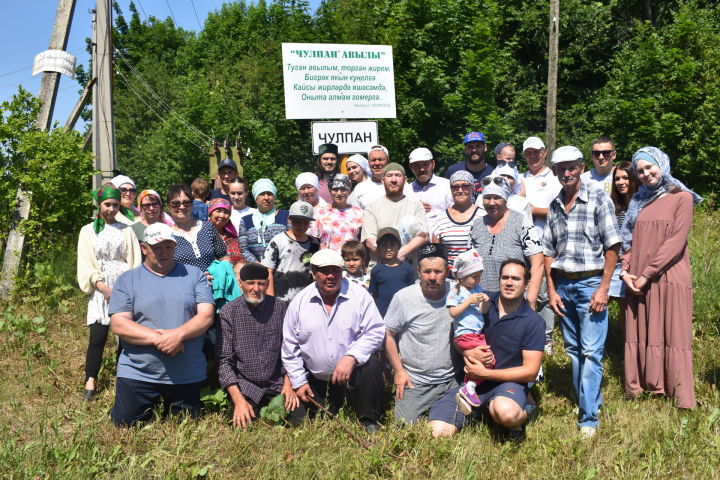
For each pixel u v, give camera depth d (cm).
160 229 449
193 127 2298
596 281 455
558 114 1725
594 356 449
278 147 1727
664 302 474
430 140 1449
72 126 906
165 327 446
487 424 441
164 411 461
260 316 473
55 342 631
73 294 782
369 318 463
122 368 446
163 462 390
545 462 393
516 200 546
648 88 1399
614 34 1884
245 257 579
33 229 804
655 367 477
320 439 424
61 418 460
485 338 443
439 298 460
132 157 3023
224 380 461
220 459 401
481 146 678
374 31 1501
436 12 1420
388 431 430
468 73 1390
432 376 463
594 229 455
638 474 370
